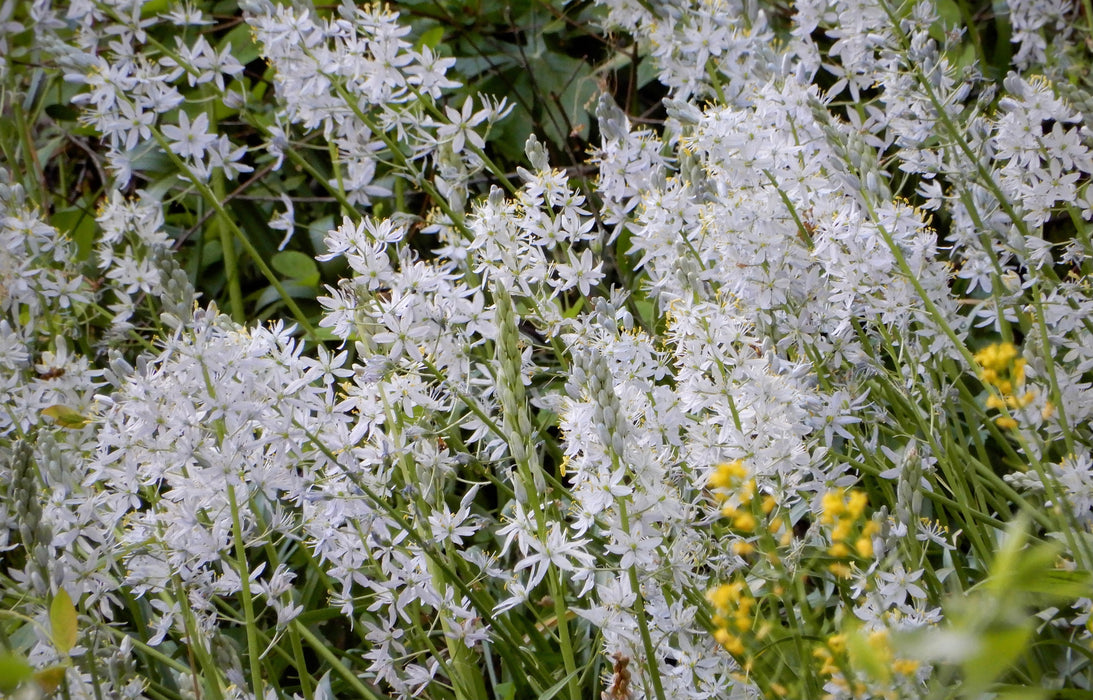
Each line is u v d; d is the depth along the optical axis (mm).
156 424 1660
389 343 1703
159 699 1736
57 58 1769
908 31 1812
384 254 1715
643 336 1709
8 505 1721
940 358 1747
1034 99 1727
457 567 1748
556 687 1652
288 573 1704
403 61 1785
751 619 1664
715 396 1664
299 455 1680
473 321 1720
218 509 1688
